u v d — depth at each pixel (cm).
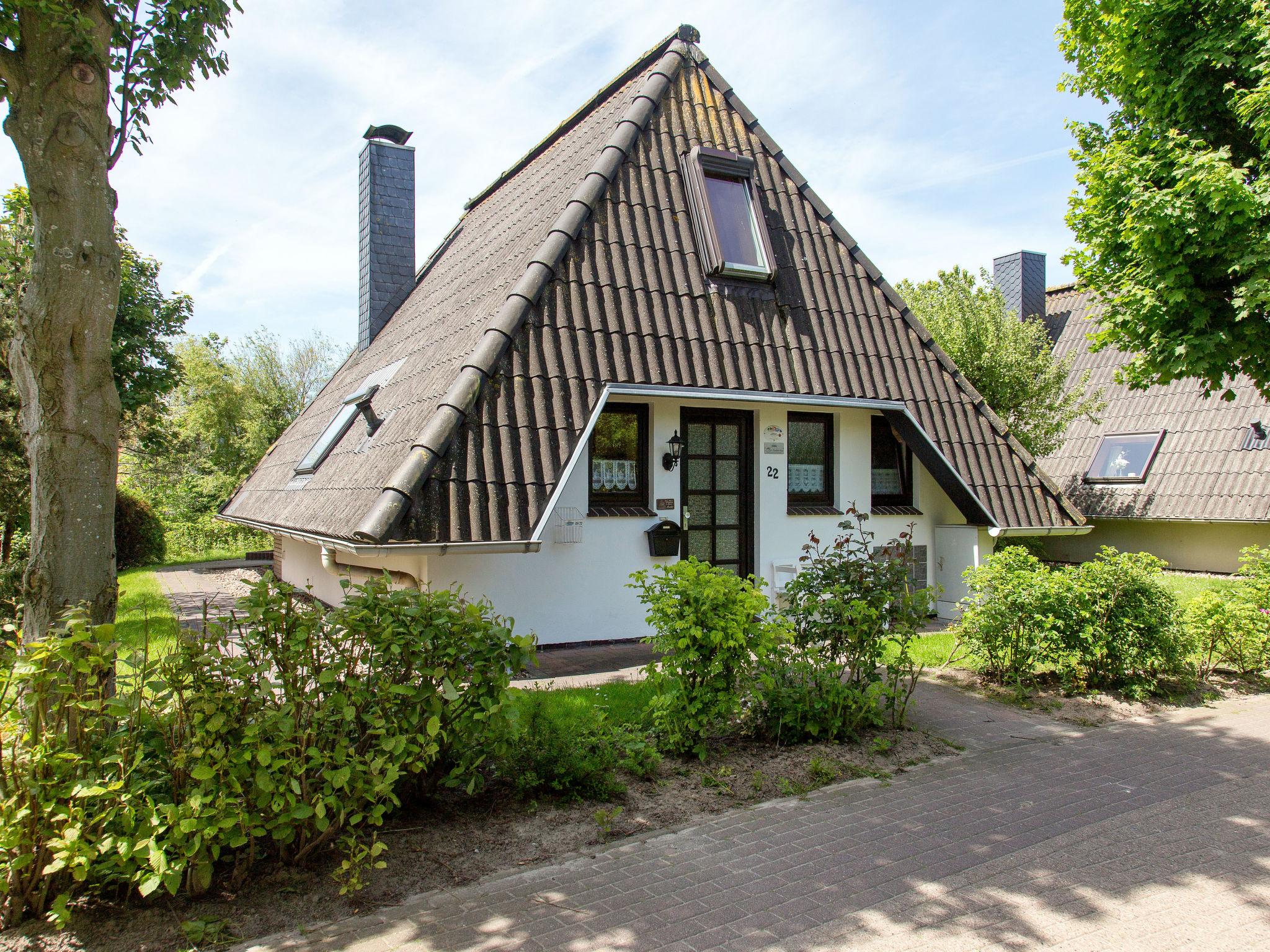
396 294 1507
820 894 374
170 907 349
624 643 894
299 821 378
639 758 518
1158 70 962
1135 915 358
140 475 2995
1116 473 1747
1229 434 1609
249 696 364
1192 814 474
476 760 444
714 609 548
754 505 999
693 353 884
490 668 437
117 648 359
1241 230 856
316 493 920
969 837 439
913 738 612
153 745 353
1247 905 368
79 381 418
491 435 734
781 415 1016
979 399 1070
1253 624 819
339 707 379
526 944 331
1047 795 505
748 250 988
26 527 1373
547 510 721
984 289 1562
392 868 390
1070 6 1001
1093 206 980
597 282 862
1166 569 1703
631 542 909
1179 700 739
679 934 339
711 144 1045
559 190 1048
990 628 753
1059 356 2028
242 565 2056
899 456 1123
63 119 412
